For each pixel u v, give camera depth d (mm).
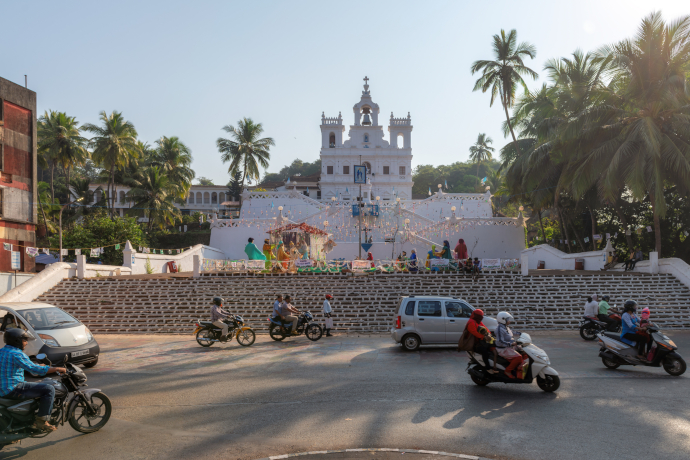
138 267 28734
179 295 21625
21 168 29000
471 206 45562
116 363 12445
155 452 5945
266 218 43719
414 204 45719
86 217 48938
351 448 5914
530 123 39156
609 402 7895
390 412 7430
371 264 24188
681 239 31922
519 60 35531
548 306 19984
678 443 5957
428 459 5516
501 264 23547
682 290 20828
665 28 22859
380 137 70188
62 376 6703
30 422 6129
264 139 55938
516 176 36531
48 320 12039
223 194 81438
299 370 11156
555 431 6441
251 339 15555
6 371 6078
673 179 24406
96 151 46750
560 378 9844
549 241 45375
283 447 6004
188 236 53312
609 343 10797
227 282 22844
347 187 68812
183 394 8914
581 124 24719
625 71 23734
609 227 35062
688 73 23016
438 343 14141
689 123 21938
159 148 58375
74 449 6129
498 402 7953
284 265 24250
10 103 28391
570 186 28016
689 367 11016
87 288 22422
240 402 8242
